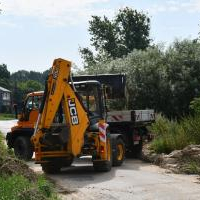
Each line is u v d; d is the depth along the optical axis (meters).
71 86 16.34
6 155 12.59
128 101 33.25
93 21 62.00
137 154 21.64
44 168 16.55
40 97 20.67
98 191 12.84
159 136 22.30
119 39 62.75
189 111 33.47
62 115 16.28
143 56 36.03
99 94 17.50
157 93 33.59
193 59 35.00
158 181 14.48
